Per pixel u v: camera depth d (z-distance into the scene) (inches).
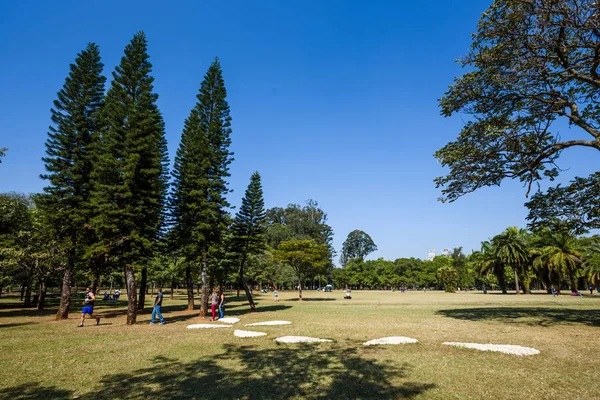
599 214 629.3
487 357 388.2
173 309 1210.0
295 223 3496.6
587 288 2864.2
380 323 721.6
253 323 750.5
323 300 1756.9
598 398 256.7
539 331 568.4
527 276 2237.9
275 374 327.6
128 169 770.2
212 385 294.4
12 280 1103.0
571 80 652.7
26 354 424.8
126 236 766.5
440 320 759.7
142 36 882.1
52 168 866.1
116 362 381.1
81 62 925.8
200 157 935.0
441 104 746.2
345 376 317.4
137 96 851.4
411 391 273.1
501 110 702.5
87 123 921.5
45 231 909.8
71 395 270.8
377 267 4008.4
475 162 712.4
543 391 271.7
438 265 3806.6
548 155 637.9
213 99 992.9
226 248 1291.8
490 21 634.8
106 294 1813.5
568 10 546.6
